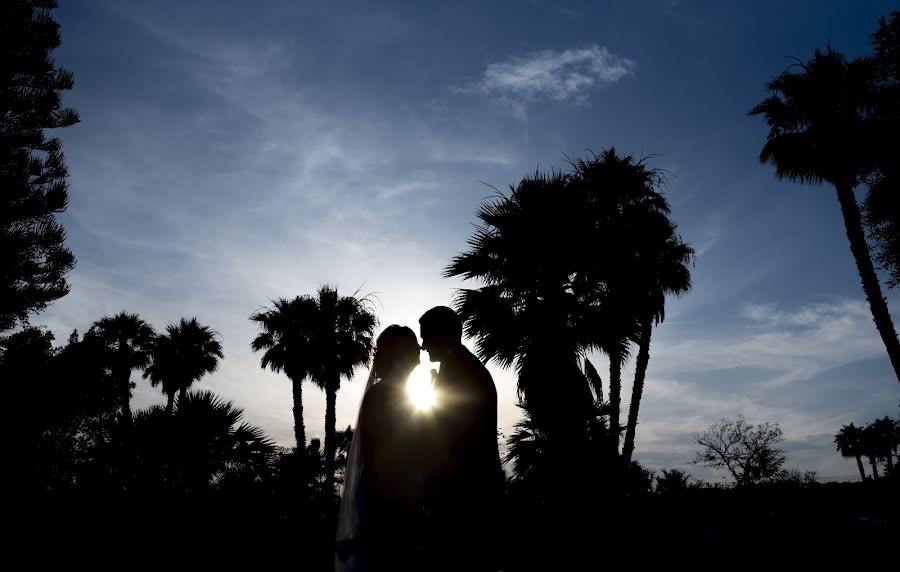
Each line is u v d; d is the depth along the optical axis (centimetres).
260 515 1009
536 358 1127
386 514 230
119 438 946
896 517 1055
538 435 1060
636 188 1589
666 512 1365
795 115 1875
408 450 242
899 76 1788
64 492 973
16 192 2420
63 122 2608
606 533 932
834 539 998
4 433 1802
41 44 2602
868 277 1731
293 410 3069
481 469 248
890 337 1675
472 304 1232
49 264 2483
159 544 941
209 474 973
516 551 797
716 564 944
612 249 1278
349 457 258
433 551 231
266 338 3164
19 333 2247
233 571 959
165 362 4100
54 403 1978
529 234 1211
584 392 1088
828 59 1845
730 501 1559
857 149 1750
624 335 1270
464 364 271
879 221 1834
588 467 994
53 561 907
